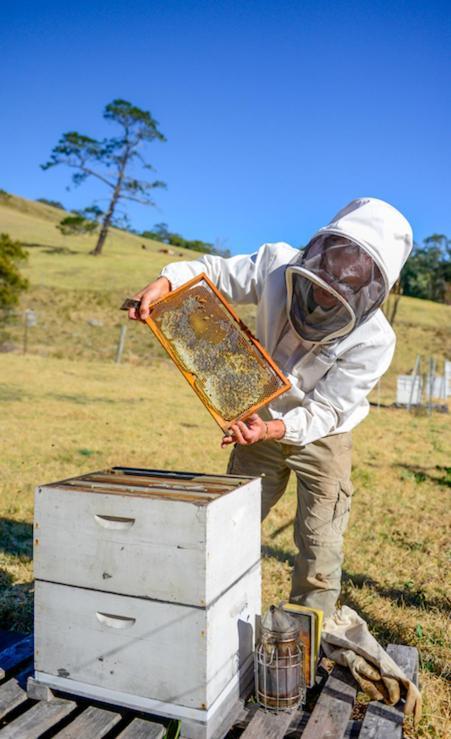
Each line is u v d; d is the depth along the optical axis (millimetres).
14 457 6480
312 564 2746
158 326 2406
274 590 3518
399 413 13477
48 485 2182
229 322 2422
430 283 68875
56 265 39812
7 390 11516
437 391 17172
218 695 2049
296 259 2439
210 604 1967
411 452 8625
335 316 2367
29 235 53281
